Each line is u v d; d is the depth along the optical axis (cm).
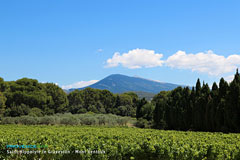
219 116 3512
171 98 5456
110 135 1902
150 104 6538
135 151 1397
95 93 9056
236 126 3209
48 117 5325
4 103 6231
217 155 1377
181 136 1991
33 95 6938
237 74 3619
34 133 2030
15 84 7169
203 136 2022
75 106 8431
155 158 1403
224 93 3656
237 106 3259
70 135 1902
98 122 5669
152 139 1695
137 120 6047
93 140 1602
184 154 1353
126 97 9494
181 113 4581
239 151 1355
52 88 7788
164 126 5069
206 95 4050
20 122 5241
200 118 3994
